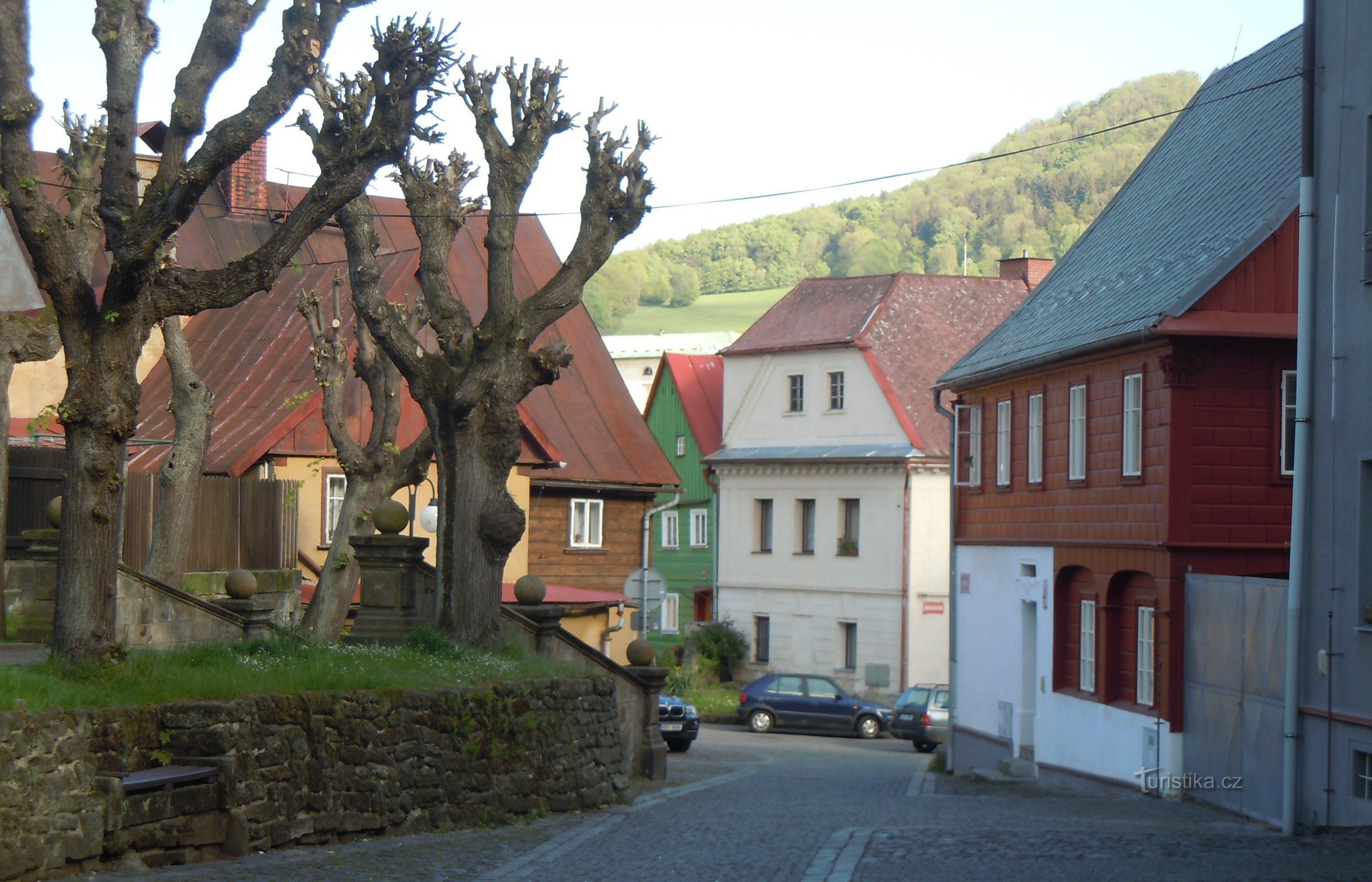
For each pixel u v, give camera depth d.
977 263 137.50
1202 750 20.84
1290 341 21.81
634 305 148.12
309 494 32.41
